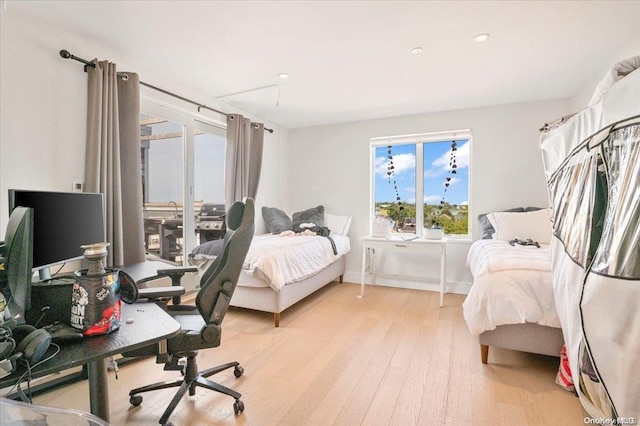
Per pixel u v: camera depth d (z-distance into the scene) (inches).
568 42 88.4
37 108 78.3
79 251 62.8
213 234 142.6
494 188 146.0
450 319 116.6
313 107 149.8
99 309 37.7
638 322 43.9
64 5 72.1
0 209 71.6
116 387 71.9
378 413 63.1
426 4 72.0
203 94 131.8
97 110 87.4
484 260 90.6
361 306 132.0
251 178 159.2
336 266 162.9
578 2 70.6
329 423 60.2
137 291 51.1
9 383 29.1
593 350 49.9
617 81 56.8
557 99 135.5
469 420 60.9
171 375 77.0
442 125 155.2
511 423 60.0
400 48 92.7
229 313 122.6
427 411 63.6
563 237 69.6
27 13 75.0
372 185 174.7
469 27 81.4
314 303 136.2
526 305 73.8
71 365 31.8
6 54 72.6
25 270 35.9
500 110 144.5
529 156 140.1
